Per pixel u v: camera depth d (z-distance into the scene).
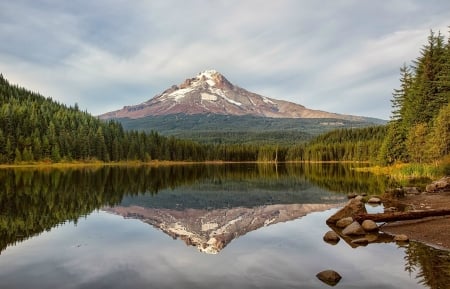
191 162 170.62
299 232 19.09
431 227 18.69
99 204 31.62
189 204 32.91
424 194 31.06
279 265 12.81
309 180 60.09
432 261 12.91
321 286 10.56
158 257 14.16
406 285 10.58
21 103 163.00
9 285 11.01
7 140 112.56
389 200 28.28
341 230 19.41
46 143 120.00
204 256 14.28
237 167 128.50
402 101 69.25
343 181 54.16
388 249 14.80
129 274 11.94
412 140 59.75
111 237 18.33
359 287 10.47
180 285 10.79
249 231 19.84
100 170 96.75
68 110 170.00
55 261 13.67
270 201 34.34
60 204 30.78
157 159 155.75
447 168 45.84
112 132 152.88
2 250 15.46
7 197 34.88
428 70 61.50
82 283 11.09
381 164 71.75
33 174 74.00
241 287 10.52
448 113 51.31
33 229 20.38
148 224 22.47
